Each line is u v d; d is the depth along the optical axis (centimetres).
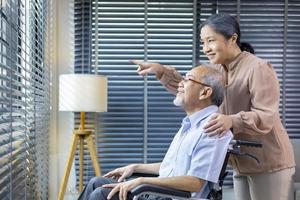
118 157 345
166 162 185
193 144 168
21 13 191
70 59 343
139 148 347
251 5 349
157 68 220
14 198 176
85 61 344
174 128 348
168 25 346
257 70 186
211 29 193
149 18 346
